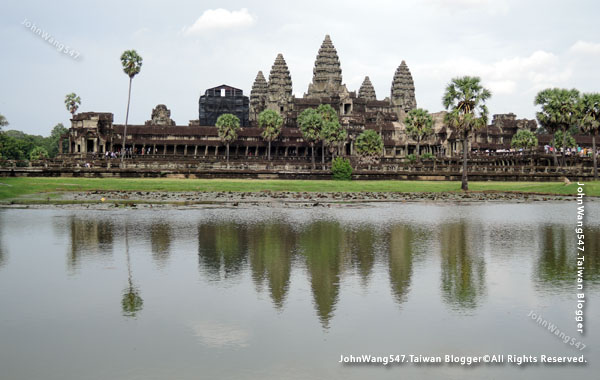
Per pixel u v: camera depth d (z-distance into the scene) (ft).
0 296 75.61
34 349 57.62
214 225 151.23
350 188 321.11
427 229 148.15
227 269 92.94
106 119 556.51
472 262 100.78
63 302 72.95
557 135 637.71
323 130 526.98
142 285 81.76
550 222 167.73
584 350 58.75
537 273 91.71
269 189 307.78
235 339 60.64
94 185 287.48
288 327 64.34
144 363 54.49
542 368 54.60
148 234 132.46
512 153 551.18
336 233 138.00
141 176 354.54
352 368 53.93
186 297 75.61
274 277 87.35
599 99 382.01
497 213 196.34
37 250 109.50
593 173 394.52
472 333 63.05
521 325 65.67
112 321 65.87
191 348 58.13
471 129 325.01
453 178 388.78
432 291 79.51
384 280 86.02
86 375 51.93
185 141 577.02
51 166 371.15
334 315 68.54
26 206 199.11
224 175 364.17
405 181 373.40
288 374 52.31
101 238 125.70
